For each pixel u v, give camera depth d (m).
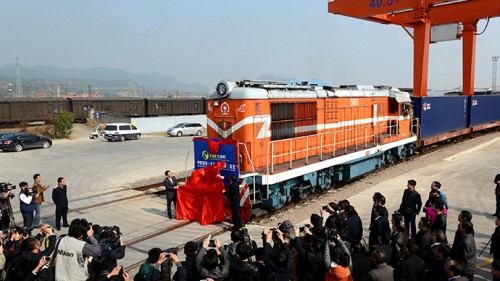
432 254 6.80
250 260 6.74
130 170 22.62
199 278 6.16
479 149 28.12
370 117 20.72
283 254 6.18
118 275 5.91
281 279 6.16
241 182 12.65
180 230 11.95
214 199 12.59
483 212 13.45
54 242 7.12
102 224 12.62
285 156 15.00
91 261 6.67
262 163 13.88
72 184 18.92
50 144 34.06
